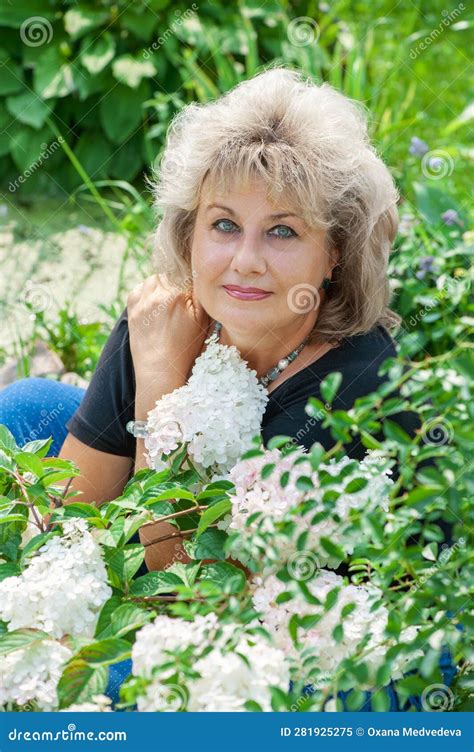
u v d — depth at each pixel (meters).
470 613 1.59
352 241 2.04
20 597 1.63
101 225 4.84
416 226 3.51
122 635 1.67
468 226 3.54
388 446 1.53
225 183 1.92
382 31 5.94
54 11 5.31
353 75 4.68
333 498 1.53
